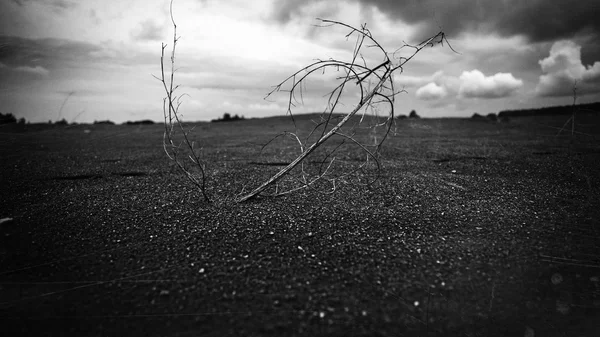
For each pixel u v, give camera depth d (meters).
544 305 1.92
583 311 1.86
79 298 2.03
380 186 4.49
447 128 15.06
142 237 2.86
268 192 4.25
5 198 3.99
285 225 3.11
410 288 2.12
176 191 4.35
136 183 4.80
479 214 3.38
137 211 3.52
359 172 5.45
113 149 9.08
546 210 3.47
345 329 1.75
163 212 3.49
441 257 2.50
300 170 5.70
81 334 1.74
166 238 2.84
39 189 4.43
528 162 6.02
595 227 3.00
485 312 1.88
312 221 3.21
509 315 1.85
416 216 3.34
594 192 4.06
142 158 7.34
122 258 2.51
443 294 2.06
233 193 4.25
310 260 2.45
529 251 2.58
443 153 7.50
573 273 2.26
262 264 2.40
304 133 13.56
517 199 3.86
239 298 2.01
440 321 1.80
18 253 2.59
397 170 5.61
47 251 2.62
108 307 1.95
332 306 1.94
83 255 2.56
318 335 1.71
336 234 2.90
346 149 8.58
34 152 8.21
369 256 2.51
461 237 2.83
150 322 1.81
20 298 2.03
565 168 5.39
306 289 2.10
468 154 7.23
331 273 2.28
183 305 1.95
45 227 3.08
